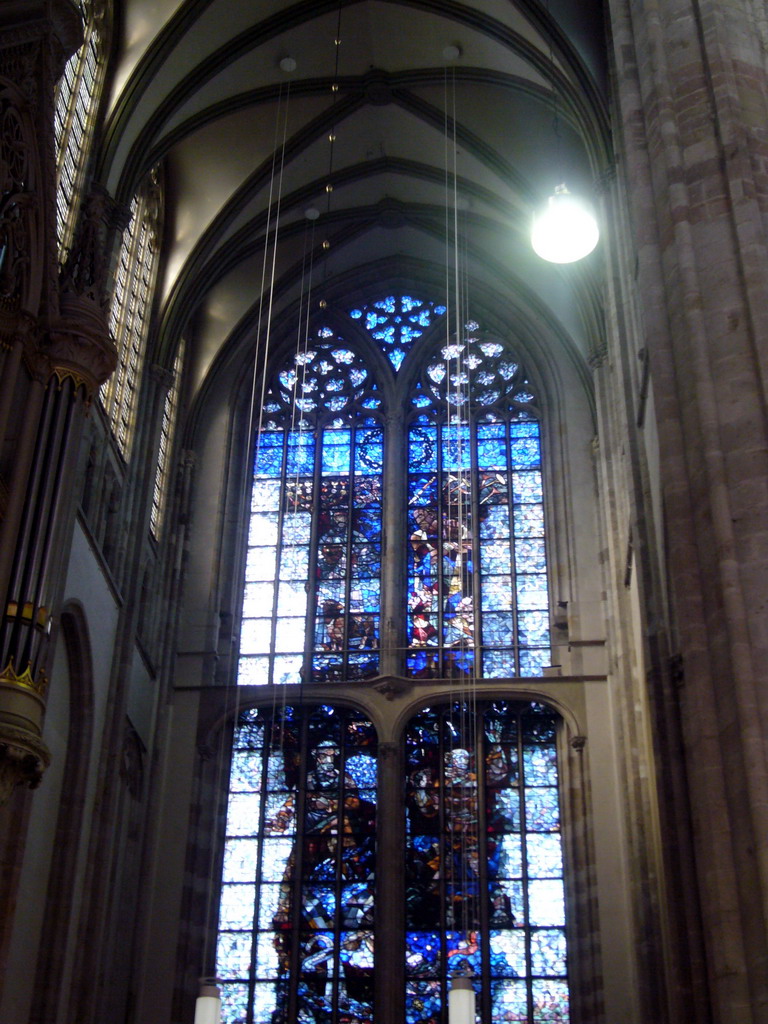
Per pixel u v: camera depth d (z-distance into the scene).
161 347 32.75
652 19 18.45
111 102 28.73
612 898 28.73
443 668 32.41
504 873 29.91
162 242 33.72
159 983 28.70
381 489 35.22
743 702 13.96
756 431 15.28
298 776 31.36
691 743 14.77
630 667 27.94
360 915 29.69
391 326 37.31
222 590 33.84
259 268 36.44
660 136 17.66
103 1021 26.62
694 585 15.12
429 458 35.56
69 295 22.66
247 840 30.80
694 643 14.81
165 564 32.94
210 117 31.55
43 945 24.50
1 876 22.11
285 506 35.22
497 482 34.97
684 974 18.75
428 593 33.56
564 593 32.69
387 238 37.06
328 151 34.12
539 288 35.84
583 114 28.27
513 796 30.78
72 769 26.08
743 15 18.17
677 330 16.44
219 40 29.94
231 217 33.91
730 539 14.82
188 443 35.16
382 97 32.69
